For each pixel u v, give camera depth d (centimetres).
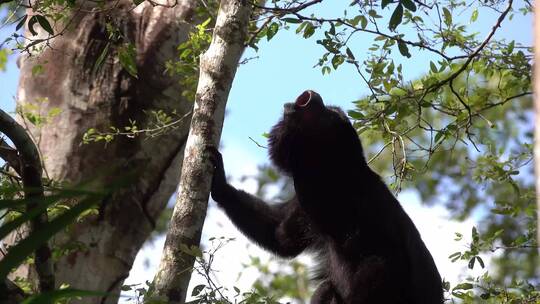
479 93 915
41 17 695
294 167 795
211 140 634
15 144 473
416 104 846
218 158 638
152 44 951
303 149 786
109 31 847
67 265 858
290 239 835
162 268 585
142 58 943
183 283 577
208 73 656
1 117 465
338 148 784
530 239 860
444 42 852
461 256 800
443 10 842
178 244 594
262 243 841
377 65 812
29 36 945
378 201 780
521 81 895
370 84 817
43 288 463
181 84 933
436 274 770
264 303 600
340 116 790
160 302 508
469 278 804
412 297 754
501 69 884
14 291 430
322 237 825
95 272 871
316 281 843
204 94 648
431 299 752
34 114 870
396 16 666
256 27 887
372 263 760
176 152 937
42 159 808
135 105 927
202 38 862
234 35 667
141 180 907
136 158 912
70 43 934
